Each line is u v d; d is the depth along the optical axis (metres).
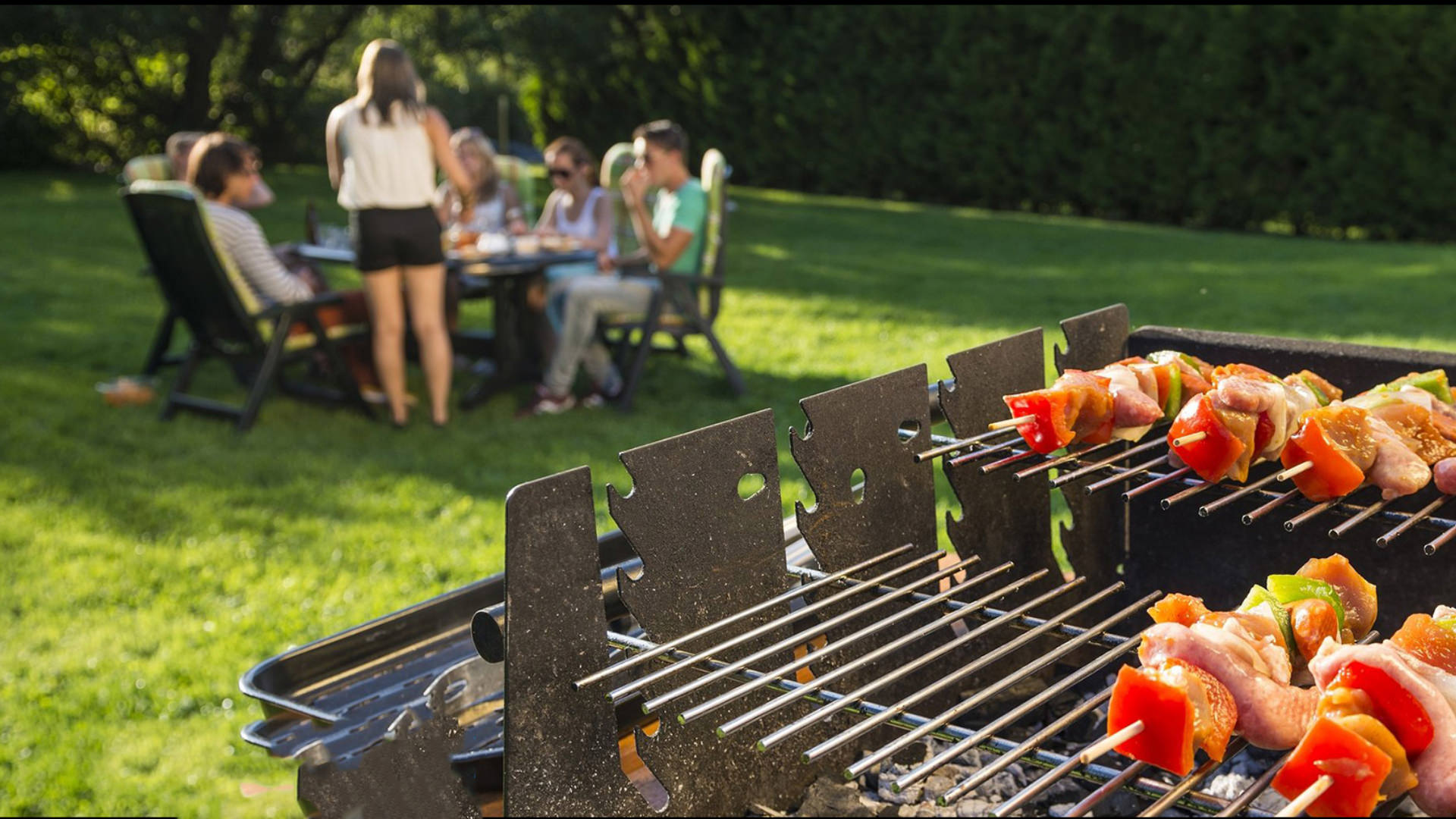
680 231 5.50
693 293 5.65
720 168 5.61
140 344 6.85
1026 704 1.13
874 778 1.96
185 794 2.64
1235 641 1.18
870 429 1.69
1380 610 2.21
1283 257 10.37
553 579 1.24
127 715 2.97
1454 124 11.41
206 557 3.87
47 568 3.78
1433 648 1.20
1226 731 1.08
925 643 1.96
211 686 3.09
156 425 5.36
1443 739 1.06
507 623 1.20
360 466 4.82
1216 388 1.74
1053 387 1.67
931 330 7.22
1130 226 13.31
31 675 3.14
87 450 4.93
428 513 4.33
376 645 1.81
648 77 17.59
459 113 19.89
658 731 1.48
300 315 5.31
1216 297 8.18
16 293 8.07
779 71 16.12
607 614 1.51
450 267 5.50
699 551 1.41
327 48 18.03
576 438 5.20
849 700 1.15
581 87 18.47
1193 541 2.39
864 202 15.67
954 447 1.63
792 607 1.59
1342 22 11.68
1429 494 2.08
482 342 6.02
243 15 17.56
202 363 6.58
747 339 7.09
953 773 2.00
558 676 1.26
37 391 5.79
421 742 1.47
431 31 17.03
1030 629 1.44
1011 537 2.08
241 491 4.46
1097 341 2.23
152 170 6.46
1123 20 13.11
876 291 8.72
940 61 14.55
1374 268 9.52
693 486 1.40
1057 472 2.20
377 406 5.84
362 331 5.61
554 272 6.44
